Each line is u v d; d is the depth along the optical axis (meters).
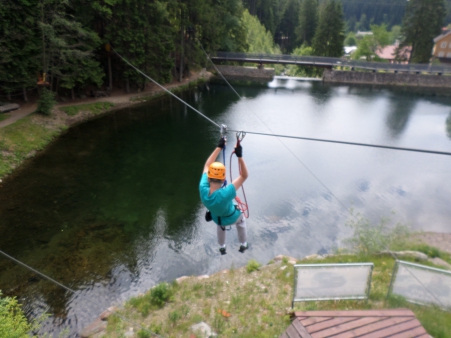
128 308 9.23
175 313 8.45
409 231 15.23
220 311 8.53
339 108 39.03
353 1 163.62
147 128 29.20
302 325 5.96
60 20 24.42
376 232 14.11
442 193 19.33
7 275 11.65
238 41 58.59
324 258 11.62
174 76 47.91
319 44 69.81
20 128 22.98
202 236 14.46
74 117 28.77
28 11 23.47
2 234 14.00
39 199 16.91
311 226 15.52
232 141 27.02
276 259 12.21
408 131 31.02
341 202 17.88
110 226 14.97
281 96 44.81
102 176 19.86
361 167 22.80
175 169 21.36
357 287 7.93
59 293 10.97
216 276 10.77
